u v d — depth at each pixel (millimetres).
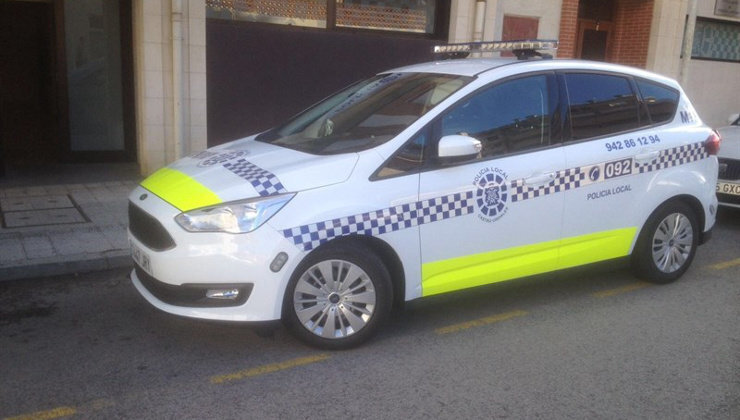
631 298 5613
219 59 9328
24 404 3758
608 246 5449
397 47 10711
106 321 4922
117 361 4297
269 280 4105
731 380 4234
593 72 5391
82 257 5961
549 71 5176
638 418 3766
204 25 8859
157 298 4352
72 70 9641
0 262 5770
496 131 4855
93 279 5789
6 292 5457
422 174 4523
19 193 8117
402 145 4512
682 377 4262
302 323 4324
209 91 9359
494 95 4898
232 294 4121
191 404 3793
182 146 8953
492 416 3744
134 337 4652
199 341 4594
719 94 15859
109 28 9703
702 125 5996
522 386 4090
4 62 10211
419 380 4133
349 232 4266
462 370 4273
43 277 5789
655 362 4461
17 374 4102
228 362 4297
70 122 9766
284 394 3924
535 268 5098
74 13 9500
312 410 3758
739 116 9336
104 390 3932
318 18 10297
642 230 5684
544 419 3729
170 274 4121
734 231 8070
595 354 4555
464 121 4746
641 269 5820
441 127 4656
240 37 9406
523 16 12055
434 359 4414
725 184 7859
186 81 8922
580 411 3822
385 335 4762
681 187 5723
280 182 4215
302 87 10031
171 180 4555
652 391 4070
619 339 4809
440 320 5055
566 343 4715
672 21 14078
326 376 4145
